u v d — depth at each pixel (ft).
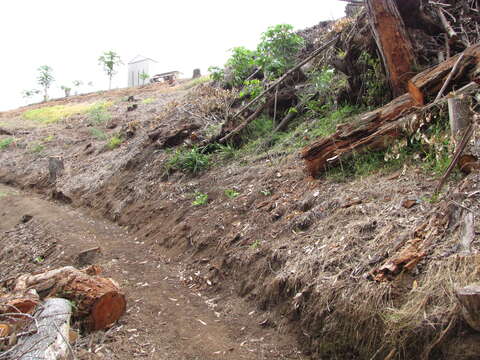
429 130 13.75
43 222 25.71
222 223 17.44
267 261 13.28
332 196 14.42
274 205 16.38
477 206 9.66
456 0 18.45
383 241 10.64
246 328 11.65
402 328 8.33
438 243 9.54
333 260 11.10
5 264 21.95
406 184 12.59
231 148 24.39
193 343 11.16
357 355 9.05
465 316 7.32
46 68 92.79
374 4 16.76
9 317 9.82
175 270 16.62
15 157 46.47
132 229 22.77
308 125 22.00
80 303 11.41
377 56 18.60
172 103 38.32
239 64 28.73
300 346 10.30
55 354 8.71
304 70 26.81
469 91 11.61
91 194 29.89
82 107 65.31
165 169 25.76
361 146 15.12
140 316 12.69
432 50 17.30
